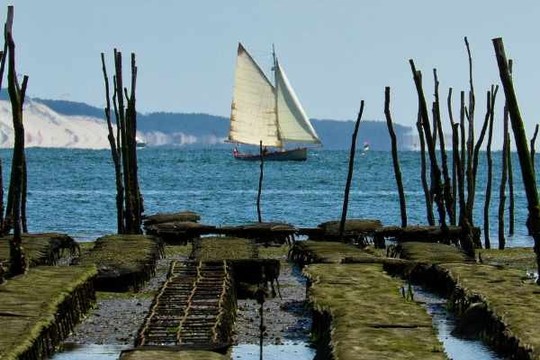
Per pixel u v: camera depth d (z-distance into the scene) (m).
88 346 79.62
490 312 80.25
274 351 78.38
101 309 94.50
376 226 156.88
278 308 96.31
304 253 125.06
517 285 90.94
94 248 122.75
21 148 99.88
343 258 114.31
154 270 119.56
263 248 150.38
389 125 152.75
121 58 151.75
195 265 102.88
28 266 100.50
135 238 133.25
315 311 81.06
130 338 82.38
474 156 149.25
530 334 71.00
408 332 70.06
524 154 96.94
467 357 76.06
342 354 63.88
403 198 152.12
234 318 89.56
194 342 72.81
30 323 73.31
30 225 197.50
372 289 87.12
